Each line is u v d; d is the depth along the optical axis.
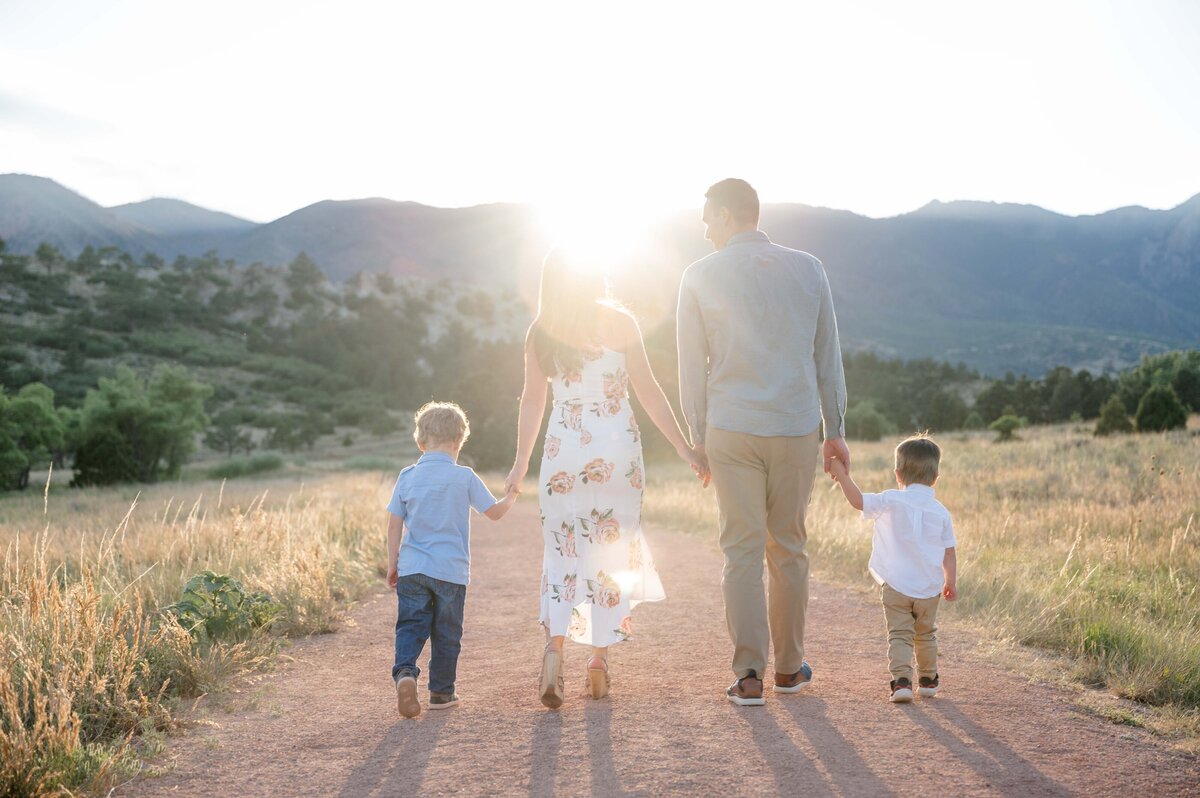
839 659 4.89
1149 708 3.84
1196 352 58.00
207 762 3.40
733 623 3.84
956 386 158.00
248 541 8.13
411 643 3.98
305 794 3.02
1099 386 80.56
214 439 105.25
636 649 5.30
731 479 3.82
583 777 3.04
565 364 4.10
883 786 2.88
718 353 3.91
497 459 53.28
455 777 3.11
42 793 2.90
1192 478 15.12
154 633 4.78
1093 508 11.71
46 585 4.46
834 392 4.00
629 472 4.09
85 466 51.66
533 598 7.71
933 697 3.98
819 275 3.96
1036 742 3.34
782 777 2.96
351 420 145.75
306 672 5.01
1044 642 5.11
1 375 141.38
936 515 3.98
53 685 3.72
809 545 9.09
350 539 10.66
